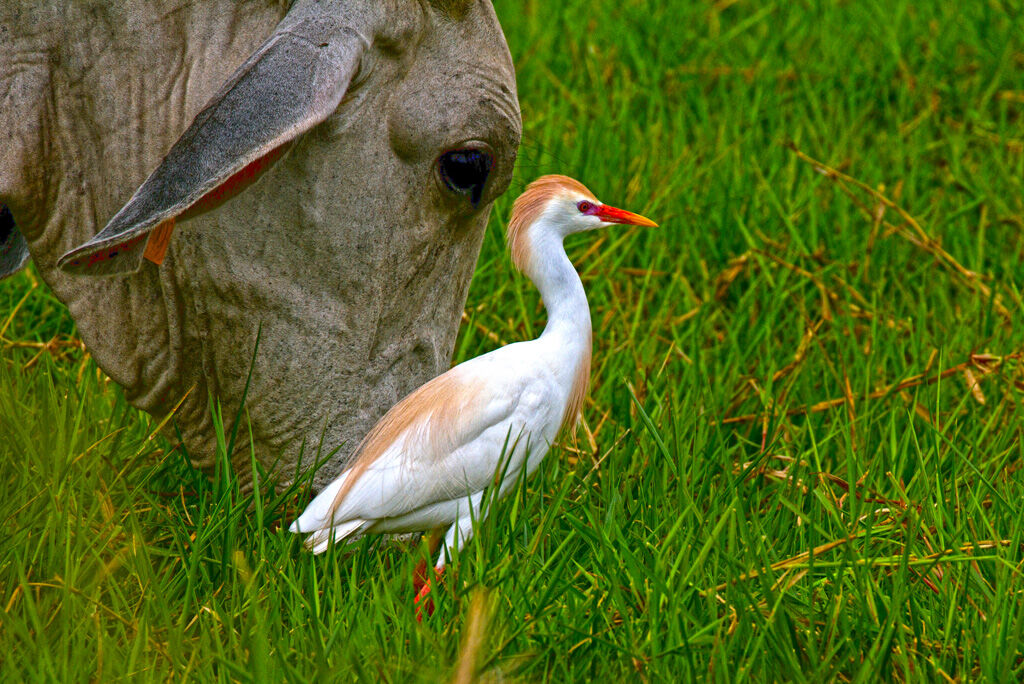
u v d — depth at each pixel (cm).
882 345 1814
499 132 1160
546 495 1384
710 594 1157
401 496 1225
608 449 1489
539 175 2197
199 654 1096
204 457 1262
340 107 1095
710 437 1581
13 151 1099
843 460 1569
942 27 2859
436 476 1241
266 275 1145
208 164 962
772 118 2517
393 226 1147
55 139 1126
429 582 1195
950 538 1298
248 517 1251
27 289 1850
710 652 1120
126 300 1170
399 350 1208
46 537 1201
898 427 1623
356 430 1215
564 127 2409
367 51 1070
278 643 1088
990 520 1363
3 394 1389
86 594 1128
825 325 1922
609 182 2192
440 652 1048
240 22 1123
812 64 2747
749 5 3125
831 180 2261
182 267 1147
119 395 1496
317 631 1048
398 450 1219
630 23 2917
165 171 965
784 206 2189
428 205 1162
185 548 1261
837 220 2184
